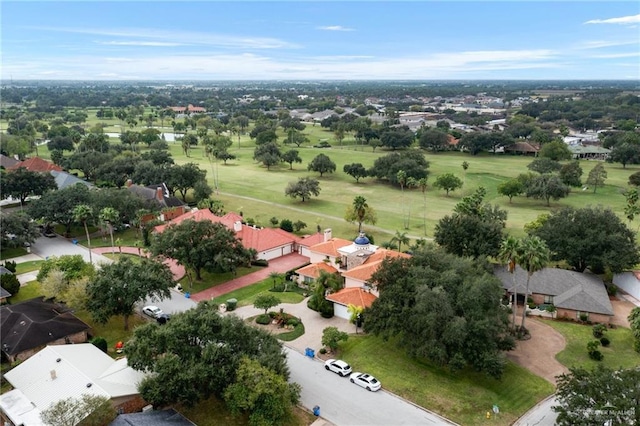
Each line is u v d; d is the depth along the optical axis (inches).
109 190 4628.4
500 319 2261.3
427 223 4798.2
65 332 2484.0
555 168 6673.2
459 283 2378.2
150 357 1957.4
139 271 2682.1
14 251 3929.6
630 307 3016.7
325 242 3587.6
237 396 1793.8
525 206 5526.6
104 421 1811.0
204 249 3110.2
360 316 2672.2
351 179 7007.9
